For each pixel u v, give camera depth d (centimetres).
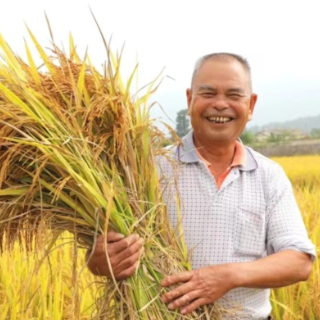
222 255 312
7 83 277
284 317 491
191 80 318
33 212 288
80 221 284
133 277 291
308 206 924
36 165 273
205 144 317
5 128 270
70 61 288
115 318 296
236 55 312
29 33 281
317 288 505
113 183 281
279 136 5875
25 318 451
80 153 274
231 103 305
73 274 277
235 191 315
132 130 292
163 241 301
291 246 309
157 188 299
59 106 279
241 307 312
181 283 296
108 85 286
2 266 518
